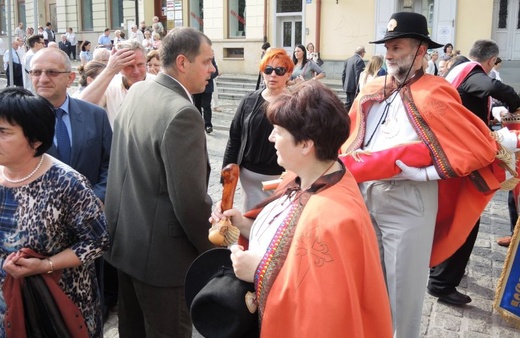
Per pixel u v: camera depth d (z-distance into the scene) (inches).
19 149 77.4
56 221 79.8
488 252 182.4
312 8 610.5
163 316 96.5
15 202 79.9
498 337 131.5
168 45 96.2
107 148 120.6
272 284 61.6
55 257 79.9
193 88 98.9
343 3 593.0
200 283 74.6
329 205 61.6
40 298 79.0
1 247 79.8
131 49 147.8
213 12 687.1
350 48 596.4
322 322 57.1
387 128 111.3
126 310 104.3
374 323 61.9
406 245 108.7
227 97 589.6
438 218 118.6
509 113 149.3
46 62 111.3
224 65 689.0
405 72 110.0
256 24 655.1
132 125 96.3
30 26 996.6
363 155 105.7
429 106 105.7
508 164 109.2
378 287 61.7
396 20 108.4
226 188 77.7
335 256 58.9
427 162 104.3
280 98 66.3
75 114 117.3
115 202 99.2
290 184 74.4
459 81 147.9
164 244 93.6
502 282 134.3
